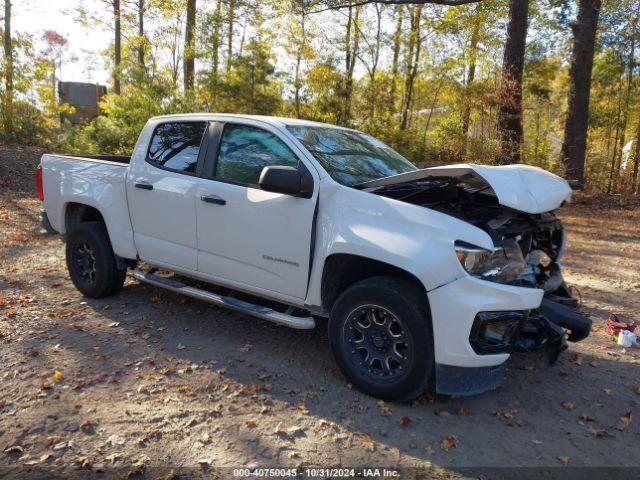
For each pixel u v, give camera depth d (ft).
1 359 13.38
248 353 14.24
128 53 65.62
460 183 13.17
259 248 13.60
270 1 59.57
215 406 11.57
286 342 15.05
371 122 65.10
